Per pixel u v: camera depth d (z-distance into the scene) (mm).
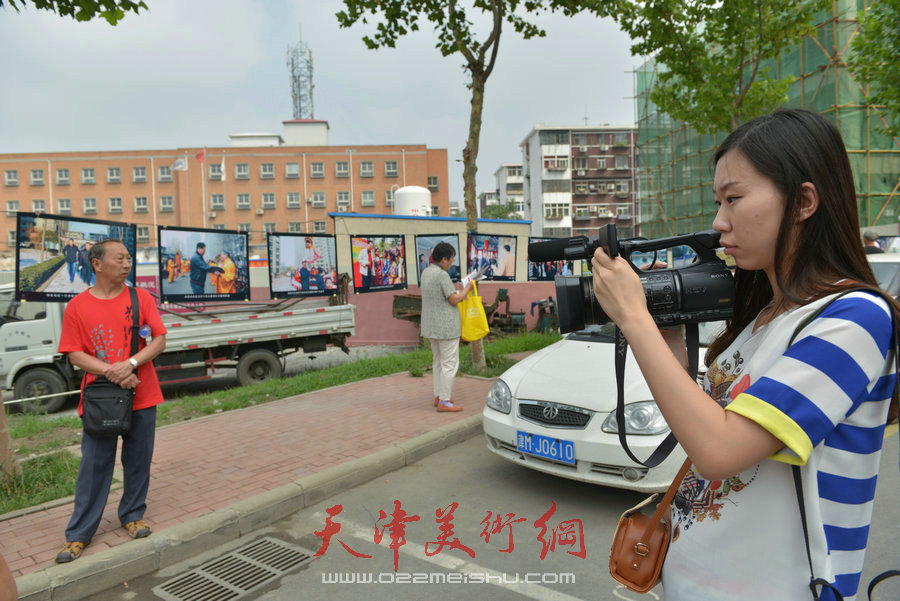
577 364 4371
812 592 858
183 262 8672
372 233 12703
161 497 4016
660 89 12164
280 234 10086
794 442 798
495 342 11172
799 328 875
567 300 1183
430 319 6062
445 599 2895
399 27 8711
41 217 6570
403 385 7695
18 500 3992
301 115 69125
